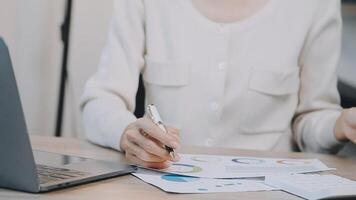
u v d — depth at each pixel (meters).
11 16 2.08
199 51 1.28
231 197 0.64
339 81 1.64
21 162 0.61
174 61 1.28
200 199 0.62
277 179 0.71
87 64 2.03
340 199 0.64
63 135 2.05
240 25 1.28
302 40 1.30
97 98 1.19
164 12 1.32
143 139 0.82
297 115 1.34
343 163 0.96
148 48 1.33
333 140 1.12
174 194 0.64
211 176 0.75
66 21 2.00
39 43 2.08
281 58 1.28
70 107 2.06
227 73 1.26
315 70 1.33
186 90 1.27
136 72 1.29
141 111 1.33
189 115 1.27
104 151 0.99
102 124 1.05
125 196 0.63
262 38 1.28
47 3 2.07
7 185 0.63
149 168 0.79
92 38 2.01
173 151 0.82
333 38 1.33
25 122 0.59
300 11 1.31
